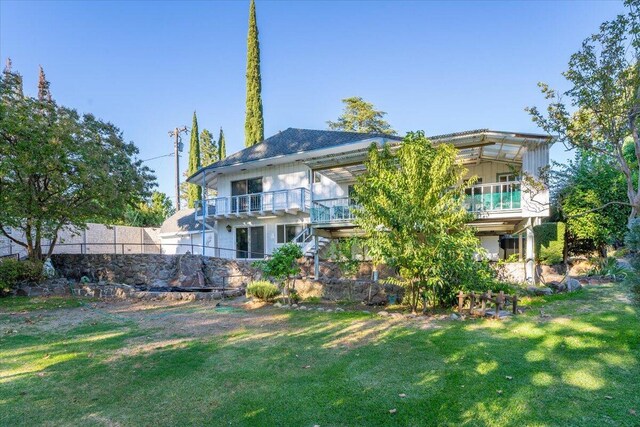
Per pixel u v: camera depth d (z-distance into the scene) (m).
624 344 5.70
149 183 16.83
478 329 7.00
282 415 3.83
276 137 22.80
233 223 22.20
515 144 12.04
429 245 8.63
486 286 8.75
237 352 6.02
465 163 15.80
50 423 3.77
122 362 5.62
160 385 4.70
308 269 15.41
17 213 12.56
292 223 19.97
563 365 5.00
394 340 6.46
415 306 8.95
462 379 4.65
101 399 4.32
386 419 3.72
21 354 6.12
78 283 14.76
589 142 11.29
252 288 10.98
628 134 11.30
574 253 14.71
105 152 14.70
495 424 3.58
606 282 11.57
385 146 10.01
